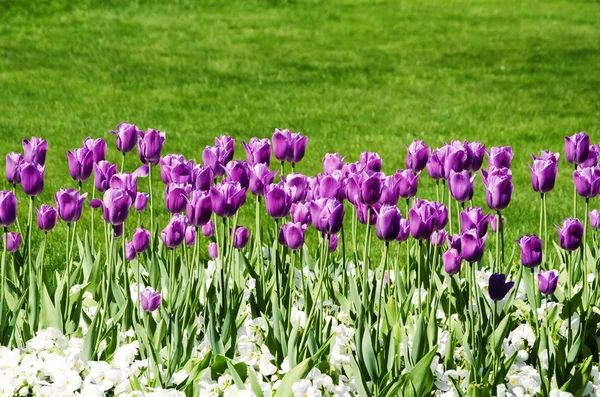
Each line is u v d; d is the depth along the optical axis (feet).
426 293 18.38
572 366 15.74
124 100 58.18
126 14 93.91
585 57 76.43
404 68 71.87
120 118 52.70
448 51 79.36
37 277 17.22
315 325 16.74
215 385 14.70
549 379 15.46
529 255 14.67
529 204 34.99
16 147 45.01
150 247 19.93
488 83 66.18
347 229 30.01
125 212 15.21
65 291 17.24
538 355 16.20
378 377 14.65
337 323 17.31
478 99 60.34
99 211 32.89
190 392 14.61
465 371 15.38
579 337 15.74
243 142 17.83
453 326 16.71
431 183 38.01
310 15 97.25
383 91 63.10
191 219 15.25
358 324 14.85
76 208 15.51
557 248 21.17
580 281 20.53
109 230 17.56
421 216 14.78
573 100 60.08
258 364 15.75
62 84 63.00
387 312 16.65
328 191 15.84
